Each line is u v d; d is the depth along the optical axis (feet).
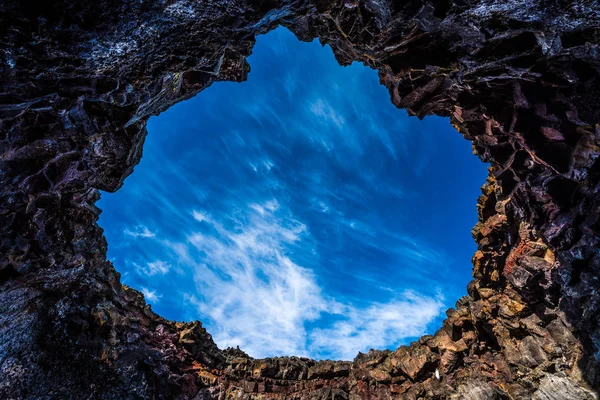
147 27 17.43
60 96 20.38
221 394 48.08
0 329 32.09
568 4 17.15
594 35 19.01
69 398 37.09
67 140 23.99
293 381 52.80
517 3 17.78
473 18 19.49
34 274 30.83
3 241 26.27
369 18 22.20
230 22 19.77
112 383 40.45
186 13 17.61
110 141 26.32
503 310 39.93
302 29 29.19
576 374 33.60
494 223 39.70
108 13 15.75
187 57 21.11
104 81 20.33
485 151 32.99
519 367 38.45
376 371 51.70
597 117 23.84
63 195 28.96
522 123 26.84
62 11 15.10
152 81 21.91
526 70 23.18
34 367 34.81
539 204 31.24
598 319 31.60
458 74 25.25
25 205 25.76
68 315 36.35
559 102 24.48
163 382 44.52
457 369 44.93
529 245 35.01
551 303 35.37
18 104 19.67
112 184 31.53
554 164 27.25
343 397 50.80
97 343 38.83
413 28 21.70
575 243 30.55
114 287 42.57
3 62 16.87
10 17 14.82
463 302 48.39
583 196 28.19
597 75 21.88
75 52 17.33
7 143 21.70
